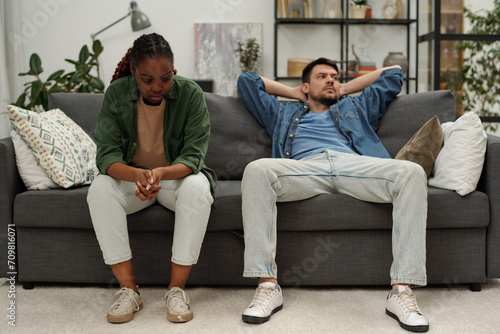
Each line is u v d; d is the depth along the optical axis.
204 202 1.65
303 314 1.65
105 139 1.71
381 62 4.77
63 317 1.63
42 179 1.95
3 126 3.63
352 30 4.71
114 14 4.54
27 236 1.89
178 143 1.78
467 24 3.92
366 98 2.29
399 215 1.67
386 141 2.26
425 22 4.17
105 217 1.62
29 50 4.50
